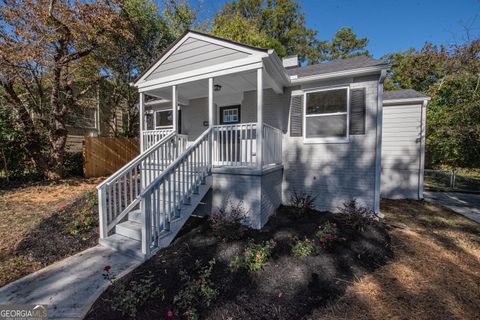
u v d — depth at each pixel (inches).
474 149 338.3
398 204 256.4
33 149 310.5
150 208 133.0
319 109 220.2
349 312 91.8
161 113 351.6
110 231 167.2
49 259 133.4
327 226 148.9
